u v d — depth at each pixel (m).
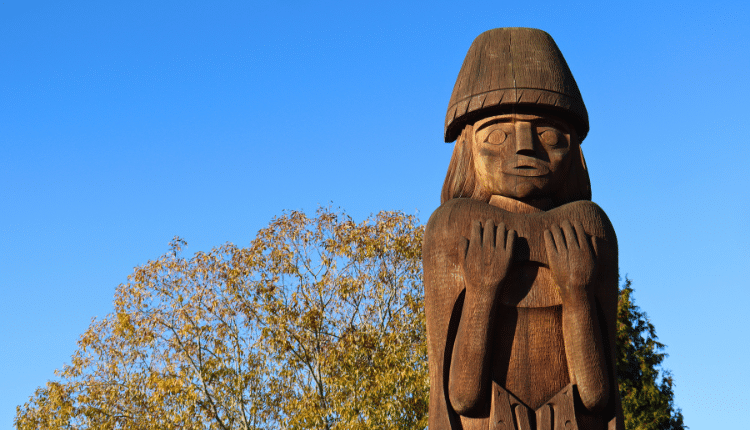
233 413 23.34
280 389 23.55
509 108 6.04
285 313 23.19
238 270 23.70
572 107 6.05
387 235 24.23
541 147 6.02
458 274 5.50
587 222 5.60
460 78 6.36
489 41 6.33
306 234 24.52
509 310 5.41
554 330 5.39
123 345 25.17
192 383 22.56
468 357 5.24
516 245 5.49
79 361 24.88
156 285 24.58
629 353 25.70
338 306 23.98
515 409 5.15
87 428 24.03
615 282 5.57
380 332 23.22
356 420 19.25
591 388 5.16
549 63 6.14
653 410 24.70
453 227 5.61
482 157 6.04
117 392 24.56
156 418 22.50
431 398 5.45
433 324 5.55
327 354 22.69
